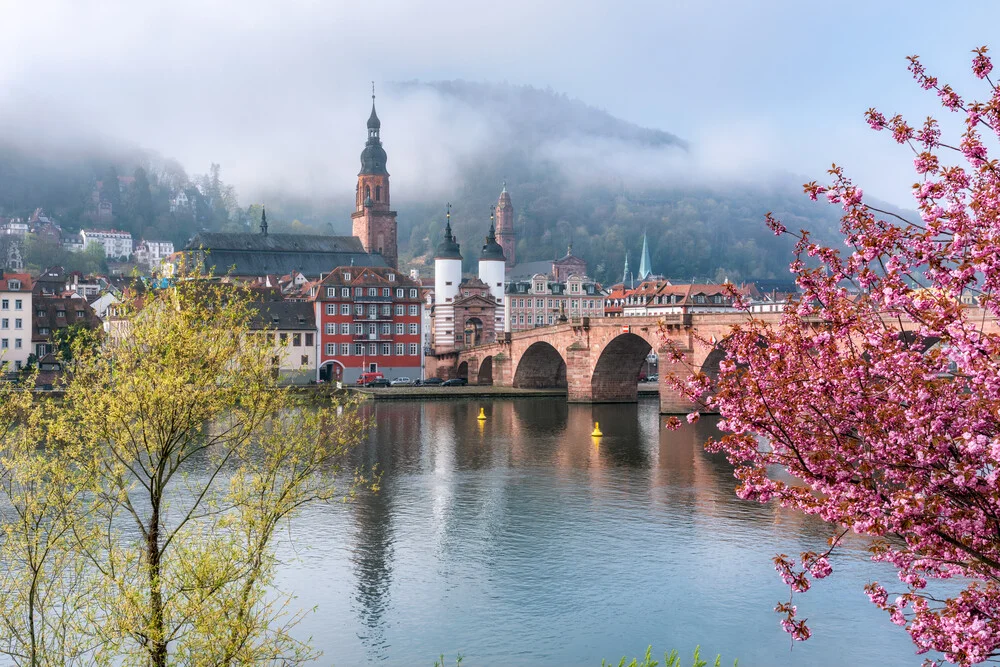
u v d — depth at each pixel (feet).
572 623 135.44
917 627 56.03
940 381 52.21
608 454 287.07
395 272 624.59
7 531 93.71
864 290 57.11
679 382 62.28
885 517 53.52
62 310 561.84
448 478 243.19
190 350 95.91
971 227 50.24
